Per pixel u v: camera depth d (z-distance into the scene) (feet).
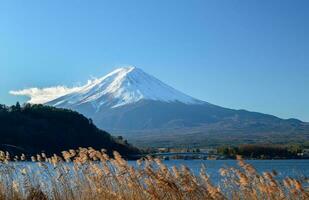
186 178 50.03
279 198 50.98
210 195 49.16
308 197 49.49
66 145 299.79
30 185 62.28
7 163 64.34
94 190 57.77
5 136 272.10
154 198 49.83
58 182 60.59
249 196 52.65
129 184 53.42
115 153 54.85
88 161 58.39
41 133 292.81
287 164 204.44
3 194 61.46
